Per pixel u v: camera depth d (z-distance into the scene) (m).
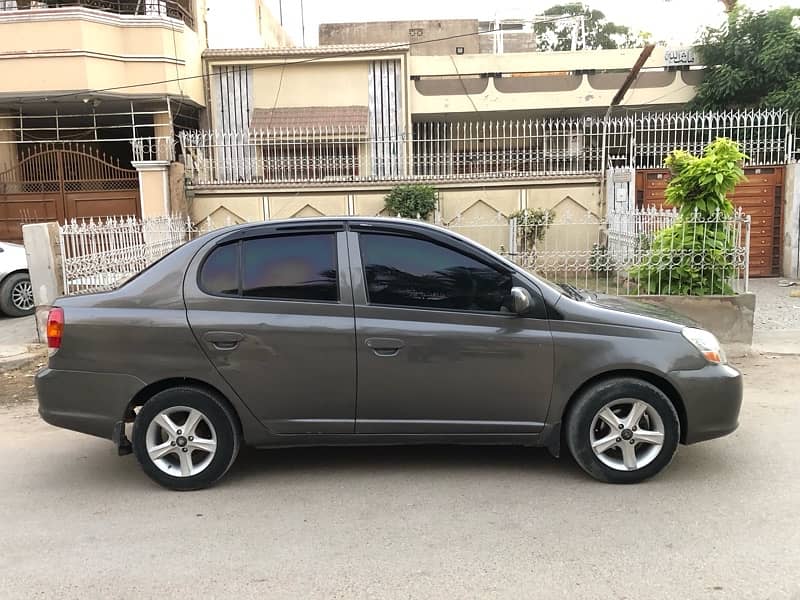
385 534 3.64
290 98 16.80
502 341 4.14
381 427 4.23
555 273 9.62
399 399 4.19
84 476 4.61
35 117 14.60
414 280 4.23
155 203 13.13
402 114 16.89
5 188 13.80
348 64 16.80
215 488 4.32
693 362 4.16
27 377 7.50
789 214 13.48
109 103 14.88
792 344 8.09
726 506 3.90
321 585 3.16
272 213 13.58
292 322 4.15
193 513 3.96
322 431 4.25
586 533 3.61
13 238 13.82
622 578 3.16
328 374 4.16
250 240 4.30
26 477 4.61
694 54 17.53
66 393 4.22
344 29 21.81
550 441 4.25
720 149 7.82
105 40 14.06
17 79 13.85
